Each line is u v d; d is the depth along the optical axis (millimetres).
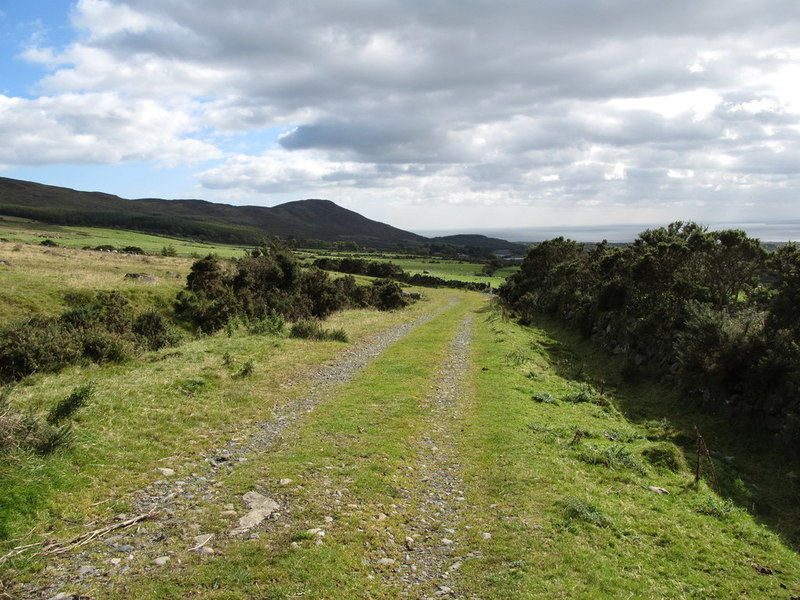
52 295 26047
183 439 11102
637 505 9695
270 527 7457
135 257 51406
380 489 9102
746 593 7109
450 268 156625
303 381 17578
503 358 24906
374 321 40312
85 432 10109
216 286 34594
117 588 5781
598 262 44594
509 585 6434
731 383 19094
